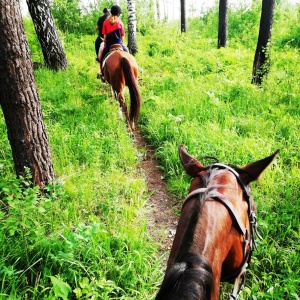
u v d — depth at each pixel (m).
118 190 5.14
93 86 9.73
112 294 3.56
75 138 6.33
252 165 2.50
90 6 20.17
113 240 4.06
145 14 22.36
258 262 3.80
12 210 3.67
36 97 4.61
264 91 9.12
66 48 14.72
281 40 16.67
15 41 4.21
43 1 10.91
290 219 4.46
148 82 10.34
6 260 3.66
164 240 4.45
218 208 2.13
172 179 5.66
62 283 3.11
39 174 4.79
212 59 12.69
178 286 1.61
